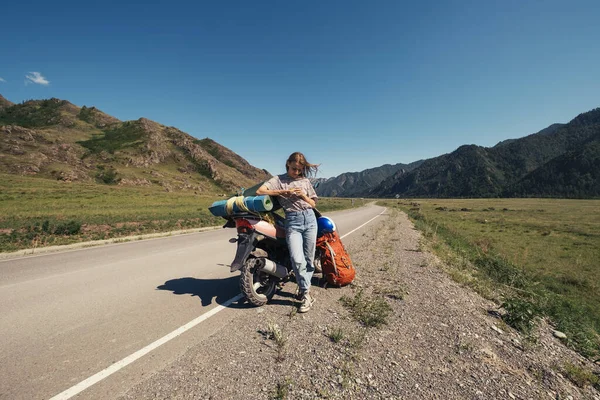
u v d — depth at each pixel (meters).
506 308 3.84
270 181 3.56
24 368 2.41
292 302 3.99
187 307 3.85
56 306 3.92
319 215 4.46
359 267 6.10
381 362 2.53
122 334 3.06
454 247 12.94
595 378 2.64
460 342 2.93
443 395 2.12
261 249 3.89
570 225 31.52
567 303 8.04
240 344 2.81
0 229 12.89
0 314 3.64
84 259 7.20
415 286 4.86
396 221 20.84
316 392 2.11
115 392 2.10
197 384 2.18
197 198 66.19
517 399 2.14
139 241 10.53
